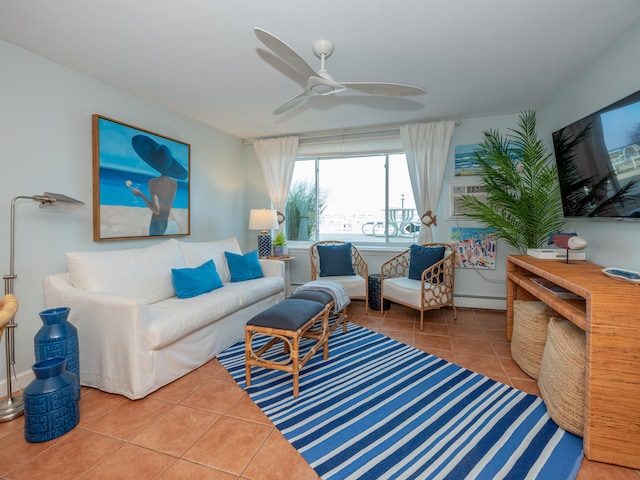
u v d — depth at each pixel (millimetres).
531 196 3053
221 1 1693
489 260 3801
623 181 1910
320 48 2096
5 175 2059
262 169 4516
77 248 2502
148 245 3150
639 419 1376
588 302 1461
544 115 3279
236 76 2611
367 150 4203
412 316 3652
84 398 1987
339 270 3871
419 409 1837
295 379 1996
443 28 1959
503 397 1950
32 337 2195
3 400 1932
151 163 3105
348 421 1736
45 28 1927
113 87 2773
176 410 1858
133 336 1945
